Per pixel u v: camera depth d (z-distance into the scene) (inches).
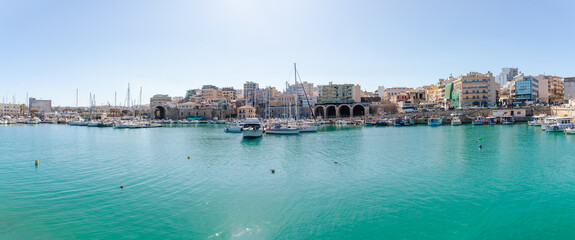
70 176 1219.2
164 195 985.5
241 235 726.5
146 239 703.7
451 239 705.0
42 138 2908.5
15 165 1439.5
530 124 3850.9
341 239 708.0
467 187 1052.5
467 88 5605.3
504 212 840.3
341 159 1596.9
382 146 2111.2
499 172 1253.7
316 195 985.5
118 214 832.3
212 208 877.2
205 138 2923.2
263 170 1336.1
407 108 5723.4
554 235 720.3
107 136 3196.4
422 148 1973.4
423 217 813.9
